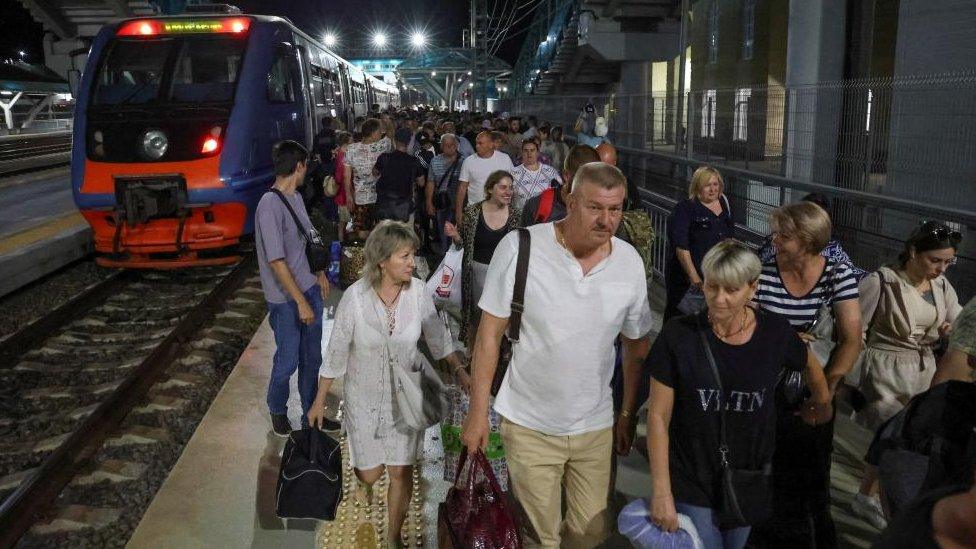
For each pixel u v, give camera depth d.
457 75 55.94
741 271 2.64
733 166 9.65
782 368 2.90
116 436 5.24
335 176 10.88
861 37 10.95
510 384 3.11
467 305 5.05
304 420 3.67
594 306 2.92
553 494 3.15
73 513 4.30
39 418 5.70
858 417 3.93
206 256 10.72
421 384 3.54
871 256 6.85
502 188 4.89
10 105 36.97
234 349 7.19
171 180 9.31
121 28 10.33
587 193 2.76
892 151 7.29
